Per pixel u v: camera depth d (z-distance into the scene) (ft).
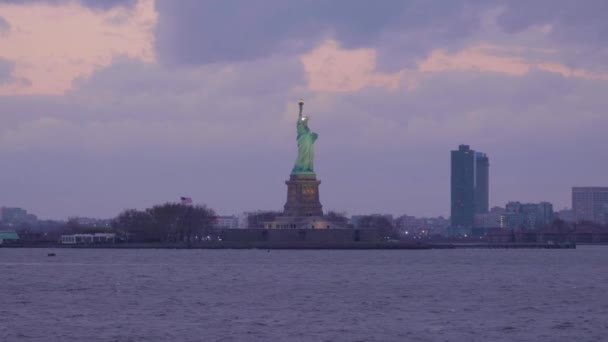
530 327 527.81
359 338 488.44
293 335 496.64
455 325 534.37
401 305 632.38
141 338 485.15
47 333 499.92
